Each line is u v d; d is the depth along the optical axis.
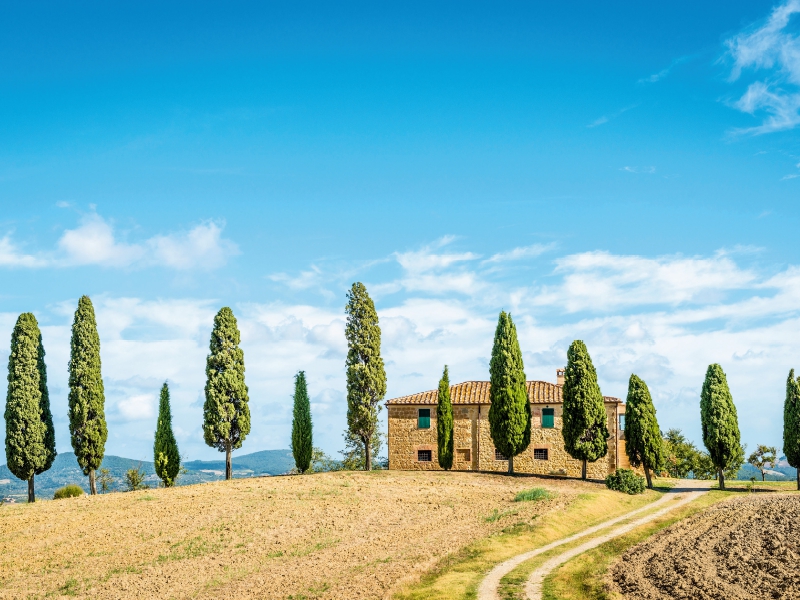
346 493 46.62
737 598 22.66
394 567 28.30
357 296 61.88
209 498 44.59
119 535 35.41
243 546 33.25
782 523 36.34
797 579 24.45
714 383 59.12
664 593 23.84
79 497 47.97
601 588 24.52
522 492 45.94
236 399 59.03
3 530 36.88
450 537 34.19
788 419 58.38
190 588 26.78
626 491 51.75
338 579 27.00
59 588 27.38
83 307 56.62
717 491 55.62
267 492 46.69
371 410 60.62
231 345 59.47
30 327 54.62
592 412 56.12
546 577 26.28
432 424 63.25
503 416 57.97
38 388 54.50
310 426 62.88
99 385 56.53
